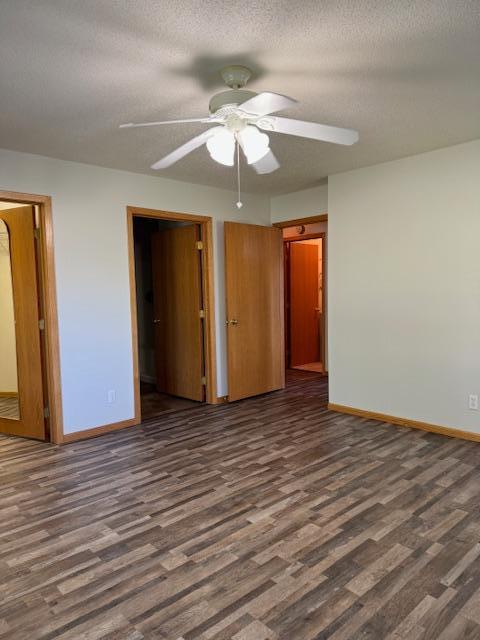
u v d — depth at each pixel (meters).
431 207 3.82
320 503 2.67
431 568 2.05
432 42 2.06
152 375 6.41
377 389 4.32
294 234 7.06
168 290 5.45
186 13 1.80
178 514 2.59
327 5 1.77
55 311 3.80
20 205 4.20
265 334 5.41
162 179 4.48
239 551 2.21
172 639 1.67
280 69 2.29
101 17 1.81
